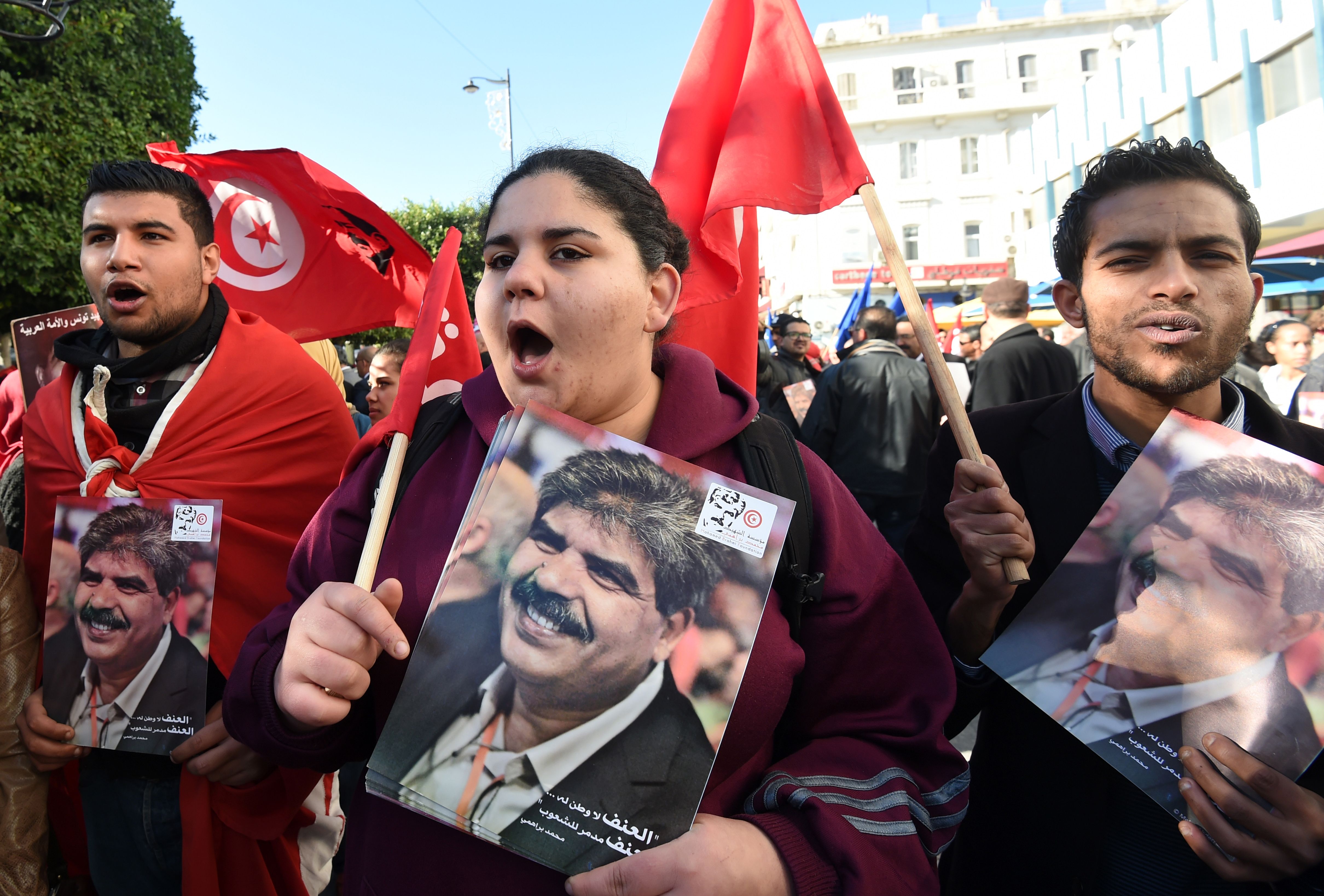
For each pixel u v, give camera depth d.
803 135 1.45
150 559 1.41
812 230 28.02
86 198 1.59
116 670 1.40
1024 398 3.76
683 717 0.80
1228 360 1.06
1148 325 1.07
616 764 0.79
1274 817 0.86
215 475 1.58
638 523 0.85
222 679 1.52
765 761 0.97
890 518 4.39
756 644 0.88
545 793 0.78
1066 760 1.11
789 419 5.09
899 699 0.98
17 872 1.43
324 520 1.07
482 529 0.86
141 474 1.54
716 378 1.06
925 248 28.38
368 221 2.24
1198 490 1.03
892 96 28.56
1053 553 1.18
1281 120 12.62
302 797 1.46
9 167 7.40
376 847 0.90
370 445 1.06
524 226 0.88
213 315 1.70
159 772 1.47
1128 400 1.15
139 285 1.56
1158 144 1.11
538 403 0.89
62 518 1.44
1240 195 1.08
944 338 10.80
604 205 0.89
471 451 0.98
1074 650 1.03
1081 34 28.16
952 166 28.31
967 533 1.09
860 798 0.88
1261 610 0.97
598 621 0.82
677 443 0.95
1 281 7.74
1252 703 0.94
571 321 0.87
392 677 0.91
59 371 2.41
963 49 28.45
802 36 1.47
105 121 8.10
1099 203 1.12
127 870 1.52
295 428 1.68
